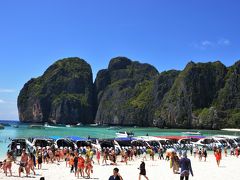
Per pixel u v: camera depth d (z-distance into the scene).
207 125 177.75
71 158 34.19
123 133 107.31
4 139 88.00
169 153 50.41
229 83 190.62
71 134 123.00
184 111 194.25
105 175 32.28
